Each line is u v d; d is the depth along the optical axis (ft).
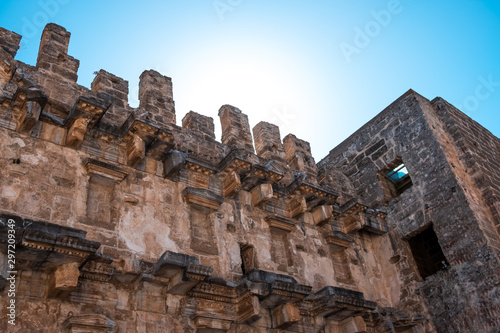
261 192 48.06
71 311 32.37
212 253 42.47
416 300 53.62
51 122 39.37
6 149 36.01
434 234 57.00
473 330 48.47
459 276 51.06
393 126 63.52
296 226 51.52
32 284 31.60
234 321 39.04
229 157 46.55
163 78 50.98
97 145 41.11
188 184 44.88
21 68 40.81
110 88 45.68
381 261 58.08
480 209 53.62
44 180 36.50
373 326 49.39
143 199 41.09
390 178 63.82
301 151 60.59
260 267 45.21
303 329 43.21
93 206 38.58
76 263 31.63
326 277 50.44
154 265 36.19
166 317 36.17
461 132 60.64
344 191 63.26
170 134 42.70
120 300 34.91
